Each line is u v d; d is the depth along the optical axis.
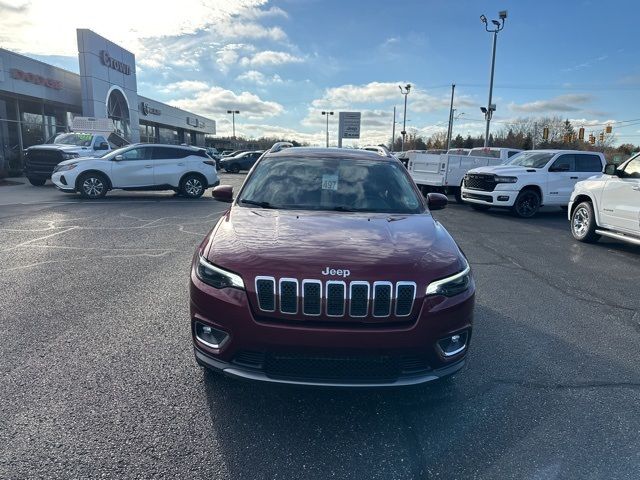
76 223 9.57
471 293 3.01
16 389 3.12
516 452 2.66
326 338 2.64
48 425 2.75
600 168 13.28
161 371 3.42
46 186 17.83
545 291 5.82
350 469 2.48
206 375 3.37
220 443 2.65
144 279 5.67
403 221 3.65
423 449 2.67
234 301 2.73
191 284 3.01
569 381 3.51
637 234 7.82
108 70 30.83
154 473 2.38
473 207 14.16
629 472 2.51
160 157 14.42
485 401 3.20
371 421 2.92
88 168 13.60
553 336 4.38
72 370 3.40
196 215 10.99
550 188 12.73
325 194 4.13
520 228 10.90
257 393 3.18
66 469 2.39
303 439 2.72
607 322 4.79
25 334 4.00
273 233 3.21
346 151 4.95
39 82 25.64
